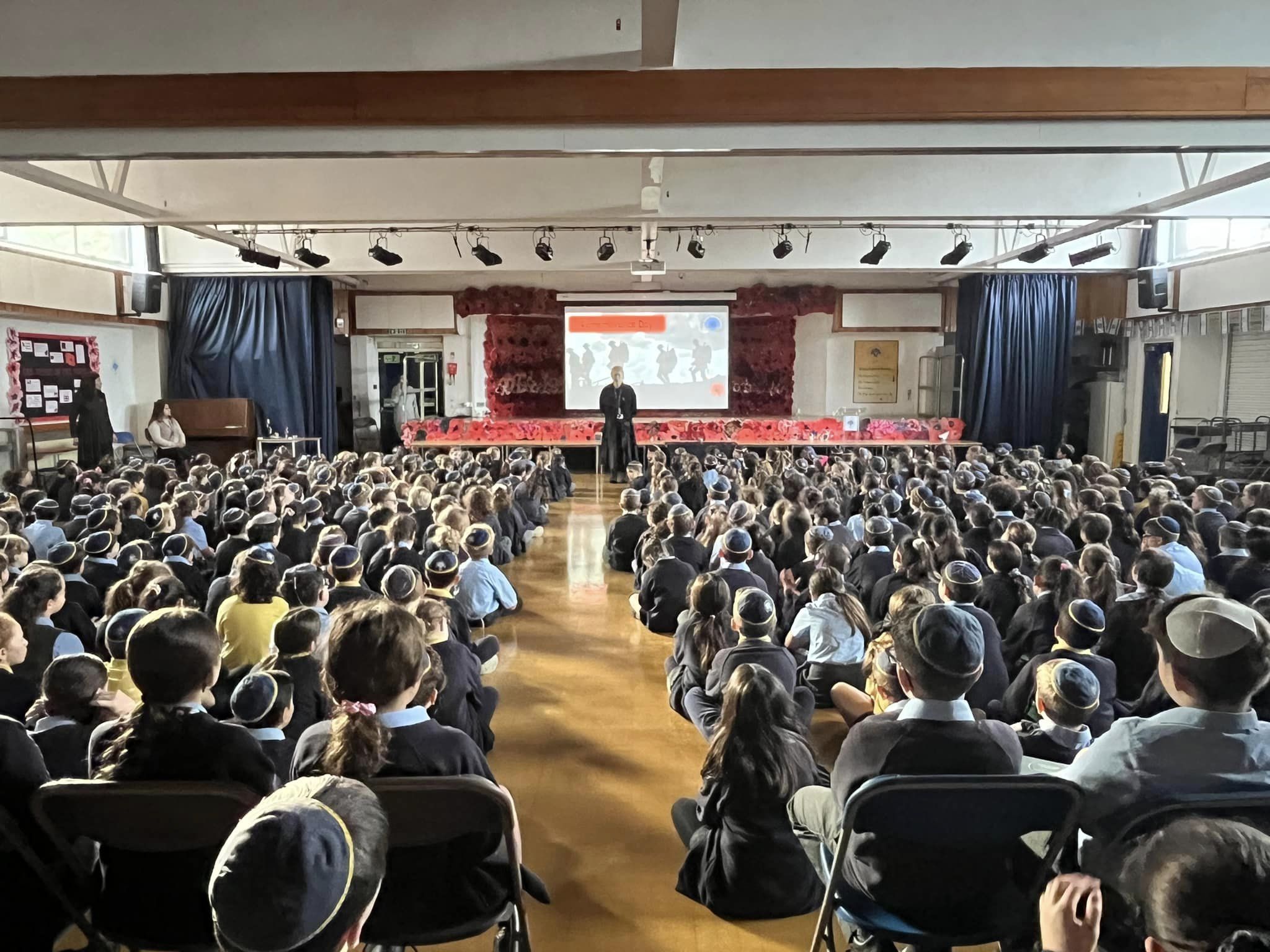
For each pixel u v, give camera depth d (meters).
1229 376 10.55
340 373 13.70
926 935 1.56
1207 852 0.74
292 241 10.64
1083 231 8.34
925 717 1.61
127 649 1.54
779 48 3.76
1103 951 1.13
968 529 4.73
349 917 0.76
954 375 12.54
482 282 13.30
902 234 10.61
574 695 3.73
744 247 10.67
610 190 7.42
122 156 3.87
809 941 2.05
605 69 3.75
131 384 11.77
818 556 3.83
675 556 4.55
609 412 11.12
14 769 1.50
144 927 1.50
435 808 1.44
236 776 1.54
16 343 9.41
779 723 2.06
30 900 1.54
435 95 3.76
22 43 3.74
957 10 3.76
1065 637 2.47
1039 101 3.79
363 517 4.92
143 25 3.73
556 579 5.96
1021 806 1.46
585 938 2.05
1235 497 5.73
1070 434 13.06
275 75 3.76
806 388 13.83
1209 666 1.43
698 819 2.42
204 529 5.34
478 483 6.07
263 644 2.85
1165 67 3.78
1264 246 9.21
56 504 4.73
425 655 1.61
